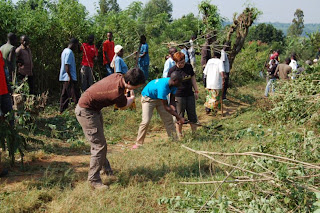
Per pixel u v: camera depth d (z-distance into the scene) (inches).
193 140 252.2
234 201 152.9
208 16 473.4
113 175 192.2
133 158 218.1
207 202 147.6
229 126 301.1
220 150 222.5
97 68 472.1
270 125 291.1
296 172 144.1
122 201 161.9
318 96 278.1
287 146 189.2
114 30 537.6
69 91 357.7
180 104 266.8
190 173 191.3
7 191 172.9
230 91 510.6
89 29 462.9
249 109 374.6
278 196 144.0
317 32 1226.0
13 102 270.4
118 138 294.7
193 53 481.7
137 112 367.9
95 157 173.0
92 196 164.7
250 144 226.4
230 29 454.3
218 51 400.2
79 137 285.3
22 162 203.2
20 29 379.2
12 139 195.9
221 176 180.5
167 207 154.6
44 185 179.0
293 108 280.2
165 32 789.9
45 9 425.4
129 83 164.4
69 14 429.7
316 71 326.0
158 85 230.8
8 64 304.0
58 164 217.2
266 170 156.6
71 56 351.6
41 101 340.5
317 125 256.1
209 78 367.6
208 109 384.5
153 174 191.2
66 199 158.9
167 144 243.4
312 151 179.8
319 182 154.3
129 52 541.0
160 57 597.3
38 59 402.3
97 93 167.8
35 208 156.6
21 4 426.3
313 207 130.9
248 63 679.7
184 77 263.6
